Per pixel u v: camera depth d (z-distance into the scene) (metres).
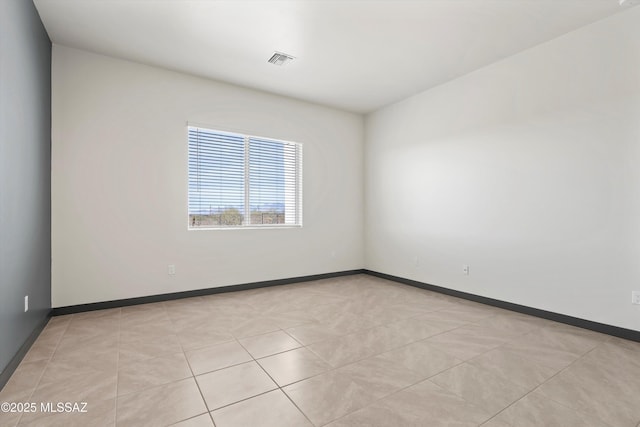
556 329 2.89
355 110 5.36
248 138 4.48
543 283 3.21
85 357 2.30
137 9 2.68
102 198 3.44
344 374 2.07
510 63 3.49
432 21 2.86
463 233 3.98
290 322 3.07
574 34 2.98
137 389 1.88
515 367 2.17
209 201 4.18
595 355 2.36
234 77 4.04
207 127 4.06
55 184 3.20
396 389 1.89
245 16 2.78
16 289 2.14
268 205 4.69
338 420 1.60
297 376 2.04
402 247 4.86
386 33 3.05
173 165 3.84
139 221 3.63
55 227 3.20
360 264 5.61
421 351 2.42
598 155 2.83
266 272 4.57
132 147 3.60
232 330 2.85
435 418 1.62
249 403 1.75
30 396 1.81
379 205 5.29
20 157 2.23
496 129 3.62
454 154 4.09
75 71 3.31
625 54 2.67
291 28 2.97
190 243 3.96
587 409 1.70
